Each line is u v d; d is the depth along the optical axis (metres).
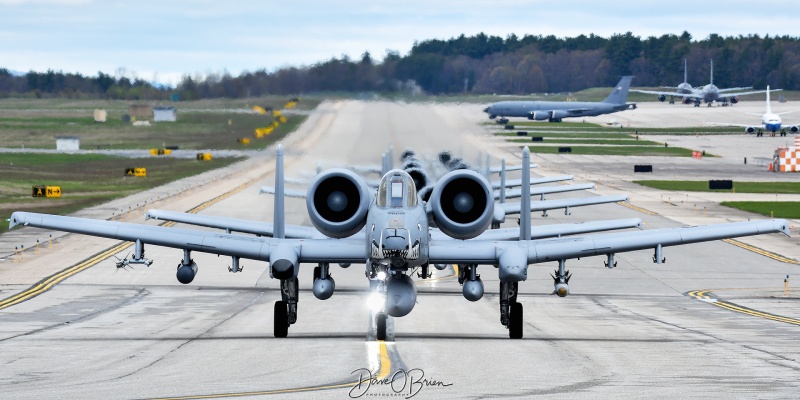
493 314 82.12
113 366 55.03
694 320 80.38
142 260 63.50
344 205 62.50
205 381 50.03
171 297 92.50
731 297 97.25
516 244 62.94
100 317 79.50
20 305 86.56
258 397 45.62
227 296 93.62
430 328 73.00
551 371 53.31
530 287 102.81
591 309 87.69
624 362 56.81
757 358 58.97
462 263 61.94
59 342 65.12
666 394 46.78
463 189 62.06
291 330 71.56
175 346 62.88
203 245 62.81
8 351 60.94
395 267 58.88
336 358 57.44
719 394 46.94
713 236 63.53
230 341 65.19
